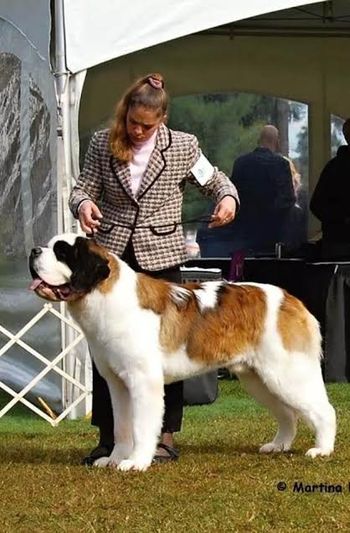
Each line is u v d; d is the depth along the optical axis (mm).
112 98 15422
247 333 7266
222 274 13047
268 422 9430
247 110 16297
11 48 10859
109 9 9992
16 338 10156
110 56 9992
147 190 7328
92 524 5852
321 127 16469
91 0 9969
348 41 16312
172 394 7547
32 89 10484
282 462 7324
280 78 16250
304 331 7371
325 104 16375
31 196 10641
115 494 6492
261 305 7324
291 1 10320
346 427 8883
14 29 10727
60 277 6812
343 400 10789
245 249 15891
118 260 7059
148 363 6922
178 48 15820
